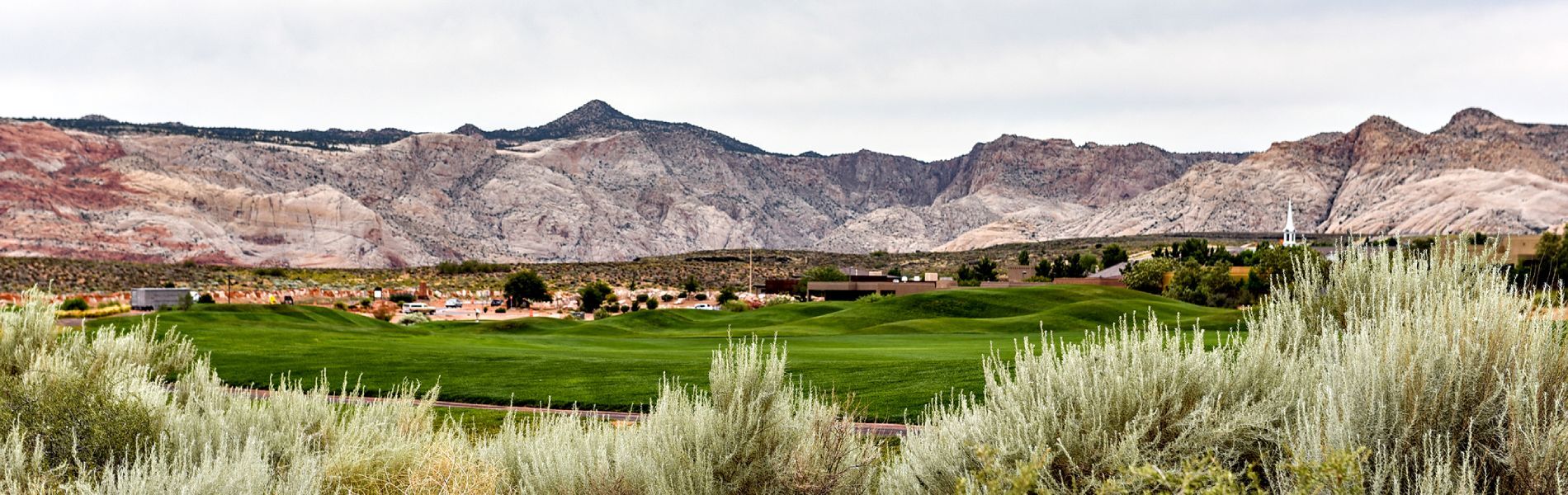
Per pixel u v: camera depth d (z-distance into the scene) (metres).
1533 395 5.23
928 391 18.41
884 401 17.58
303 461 8.22
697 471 7.49
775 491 7.59
